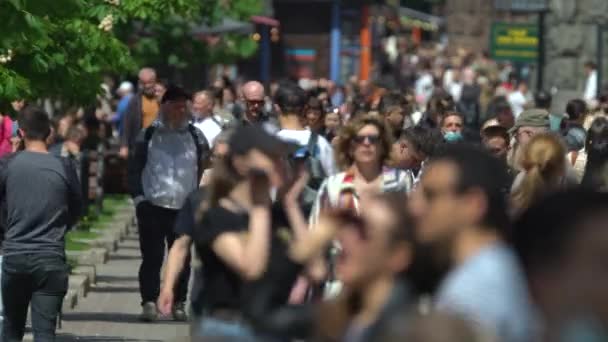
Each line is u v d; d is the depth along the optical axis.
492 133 29.23
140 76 49.94
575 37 89.94
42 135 23.67
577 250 7.84
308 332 12.19
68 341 28.33
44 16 28.38
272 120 32.56
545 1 87.19
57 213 23.58
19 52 30.00
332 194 21.53
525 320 10.08
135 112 44.78
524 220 8.62
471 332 8.28
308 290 16.36
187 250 18.50
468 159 10.67
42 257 23.41
